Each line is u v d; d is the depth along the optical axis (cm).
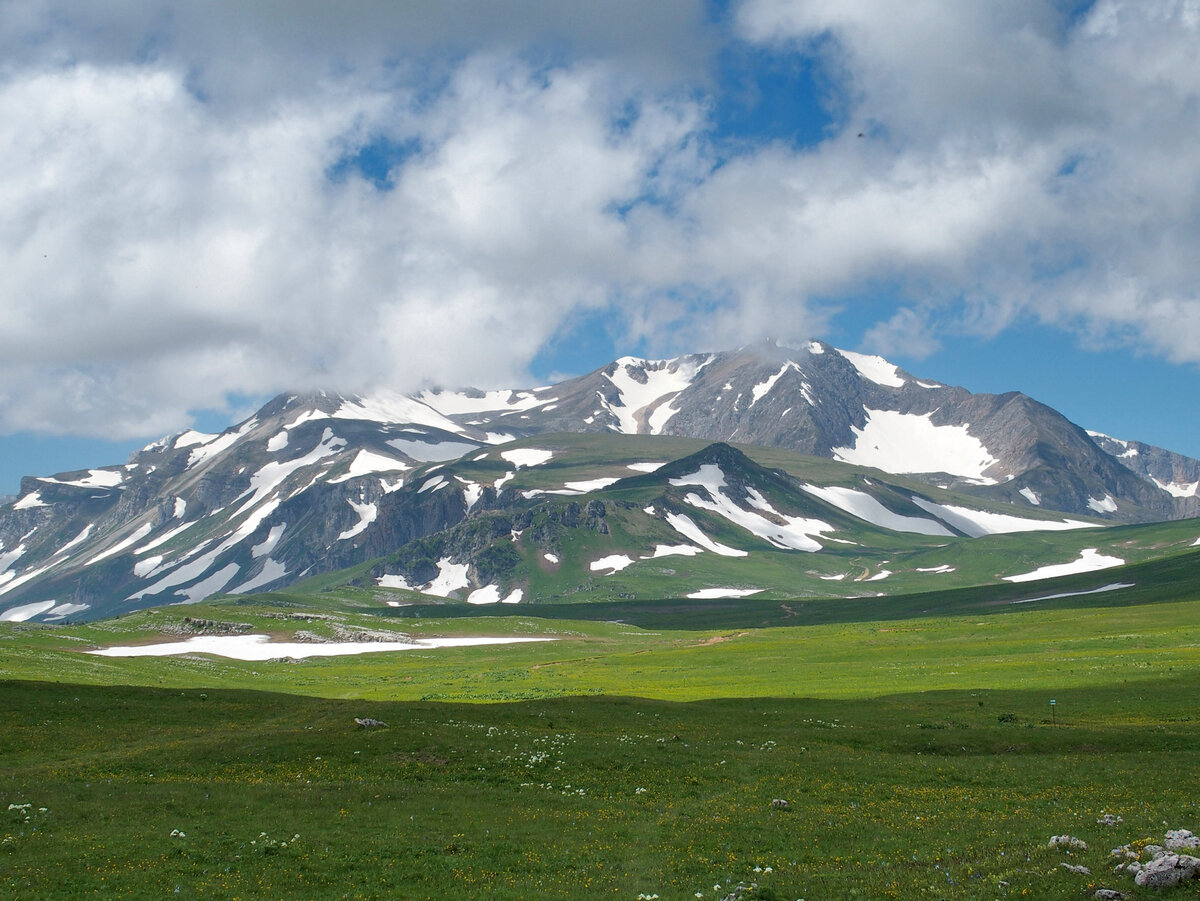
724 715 7406
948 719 7144
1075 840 3553
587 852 4072
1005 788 4947
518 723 6931
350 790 5050
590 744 6131
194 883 3662
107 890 3578
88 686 8075
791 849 3997
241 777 5419
